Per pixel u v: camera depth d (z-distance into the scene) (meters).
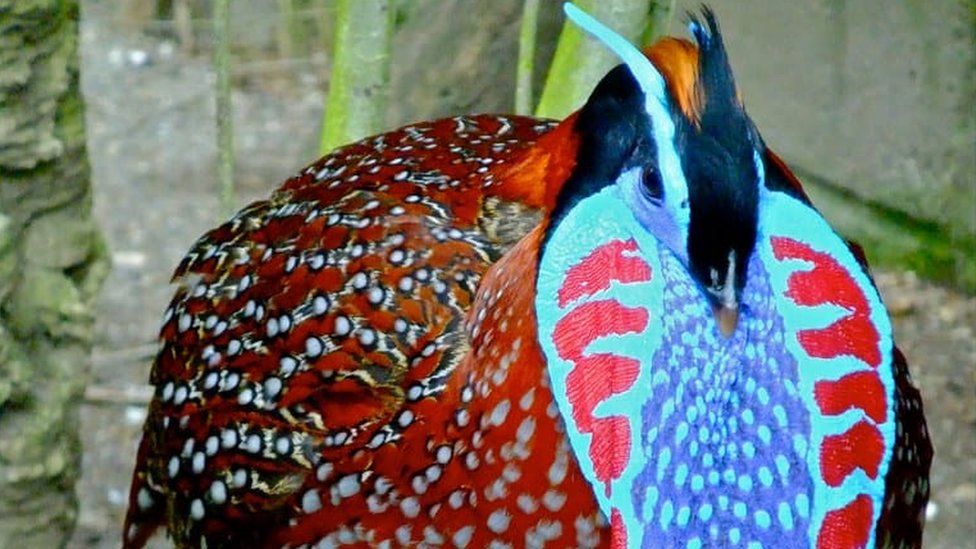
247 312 4.23
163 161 10.77
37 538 5.68
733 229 3.10
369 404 3.85
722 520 3.26
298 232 4.23
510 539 3.56
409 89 8.37
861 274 3.32
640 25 4.59
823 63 9.38
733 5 9.55
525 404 3.46
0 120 5.16
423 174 4.21
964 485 7.70
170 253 9.58
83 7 12.95
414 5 8.00
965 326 8.97
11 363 5.37
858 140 9.41
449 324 3.77
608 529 3.47
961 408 8.27
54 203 5.45
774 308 3.25
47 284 5.49
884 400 3.32
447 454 3.62
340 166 4.49
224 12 5.35
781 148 9.71
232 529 4.23
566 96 4.75
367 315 3.90
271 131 11.05
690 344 3.22
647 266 3.25
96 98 11.63
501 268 3.57
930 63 9.03
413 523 3.71
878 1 9.09
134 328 8.71
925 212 9.30
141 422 7.88
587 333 3.30
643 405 3.26
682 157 3.12
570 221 3.35
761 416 3.25
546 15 7.56
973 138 9.03
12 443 5.50
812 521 3.29
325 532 3.91
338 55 5.00
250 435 4.08
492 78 8.14
